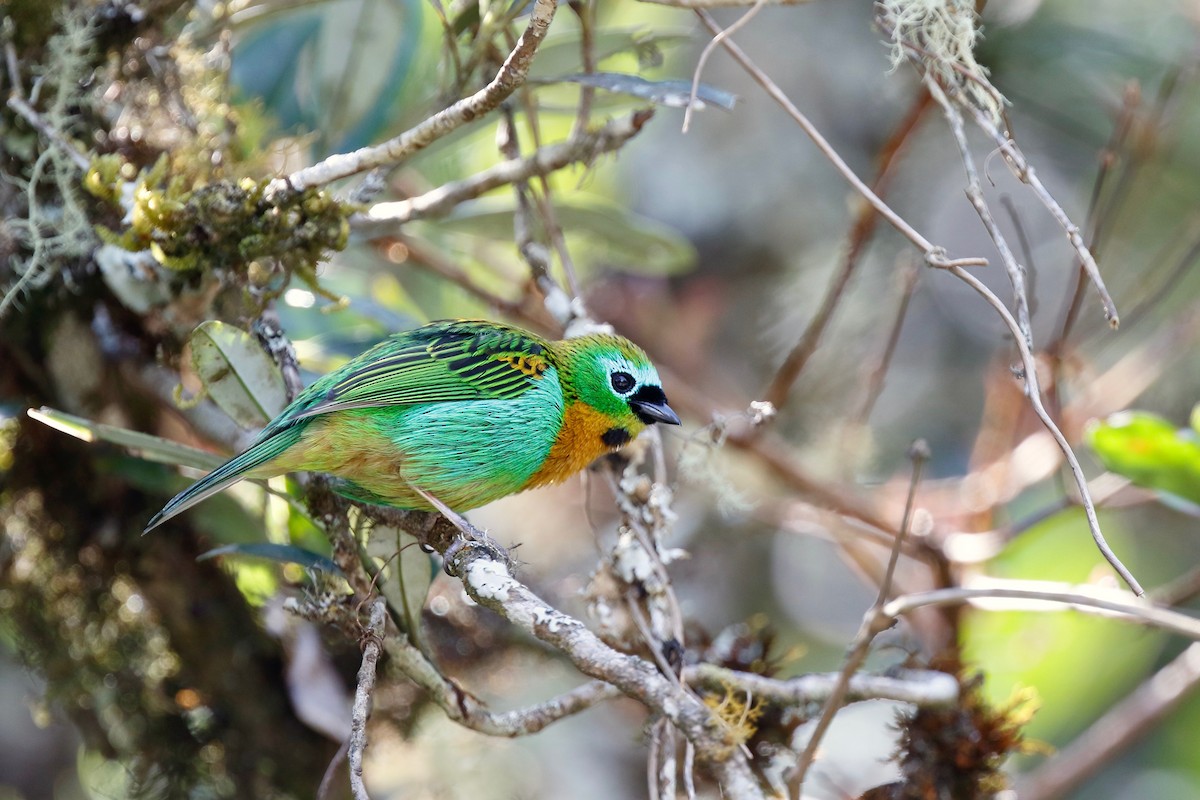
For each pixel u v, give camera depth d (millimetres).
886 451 15477
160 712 10008
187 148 8953
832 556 17250
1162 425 10016
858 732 15273
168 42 9211
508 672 11258
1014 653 12844
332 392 8000
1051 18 13094
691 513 13555
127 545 9820
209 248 8180
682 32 10336
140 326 9586
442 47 9828
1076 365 12094
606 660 6961
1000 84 13469
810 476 12656
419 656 8062
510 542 13477
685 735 6949
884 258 14594
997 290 16297
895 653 13359
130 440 8094
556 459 9273
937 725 8664
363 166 7840
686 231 15875
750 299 15734
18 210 9148
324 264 10523
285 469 8180
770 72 15797
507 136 9719
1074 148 15570
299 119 10219
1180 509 10141
